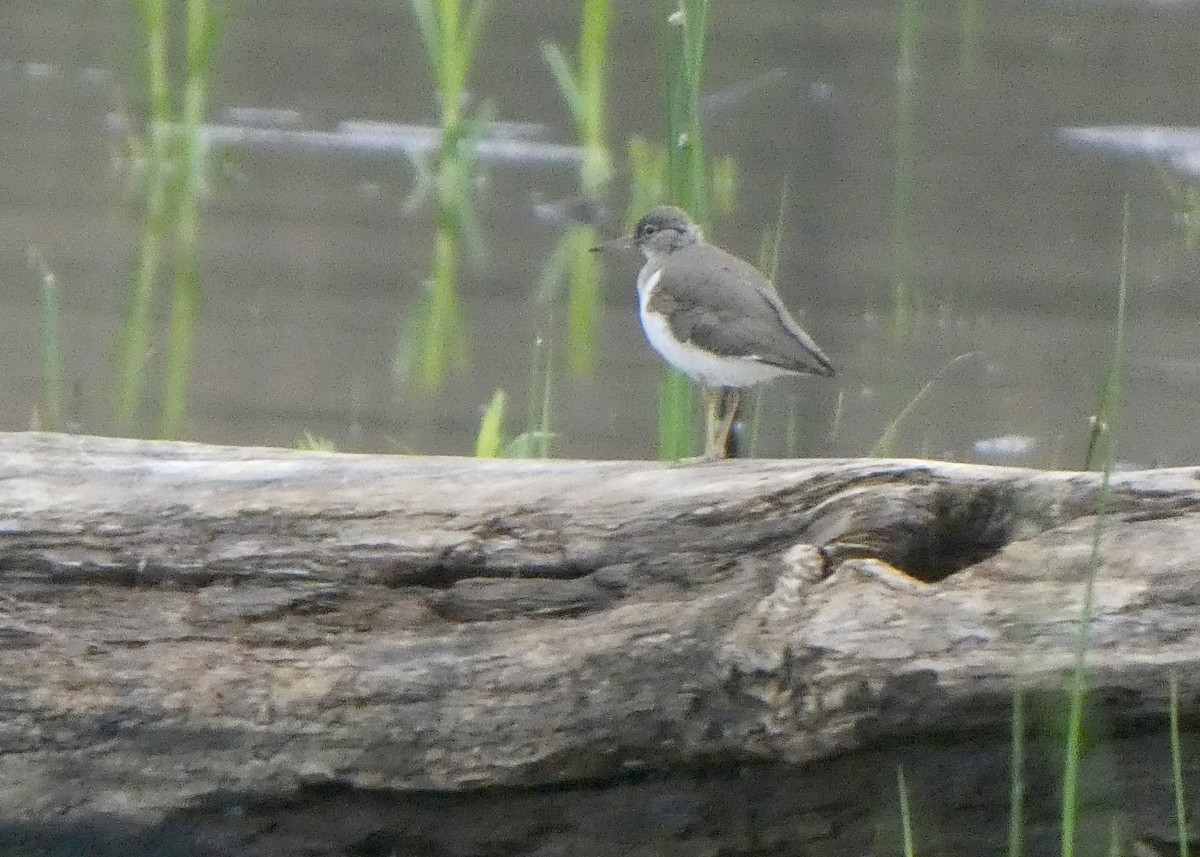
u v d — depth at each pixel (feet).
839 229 58.85
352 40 83.92
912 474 26.00
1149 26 86.99
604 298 54.49
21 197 60.29
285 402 46.39
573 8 89.92
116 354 48.75
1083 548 24.70
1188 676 23.68
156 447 28.50
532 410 39.32
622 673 25.09
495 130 69.72
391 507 26.58
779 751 24.61
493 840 26.27
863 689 24.03
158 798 26.14
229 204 61.00
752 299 34.42
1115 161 67.15
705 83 74.02
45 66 76.48
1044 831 24.90
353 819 26.27
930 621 24.12
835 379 48.19
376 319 52.01
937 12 87.71
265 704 25.76
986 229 59.26
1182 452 43.65
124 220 58.95
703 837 25.73
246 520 26.55
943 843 25.18
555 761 25.32
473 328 51.70
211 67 77.20
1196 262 56.59
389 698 25.57
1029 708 24.06
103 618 26.23
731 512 25.91
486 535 26.23
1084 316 52.44
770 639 24.40
